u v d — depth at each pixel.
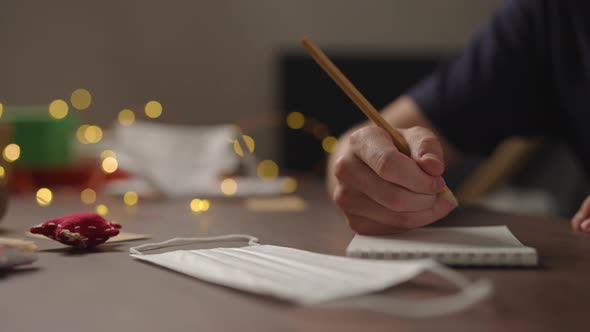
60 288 0.48
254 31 2.58
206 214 0.94
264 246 0.60
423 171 0.64
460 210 0.96
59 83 2.27
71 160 1.40
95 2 2.32
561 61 1.08
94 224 0.65
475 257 0.53
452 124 1.14
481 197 2.27
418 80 2.72
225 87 2.54
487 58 1.14
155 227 0.80
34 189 1.31
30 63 2.23
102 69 2.34
